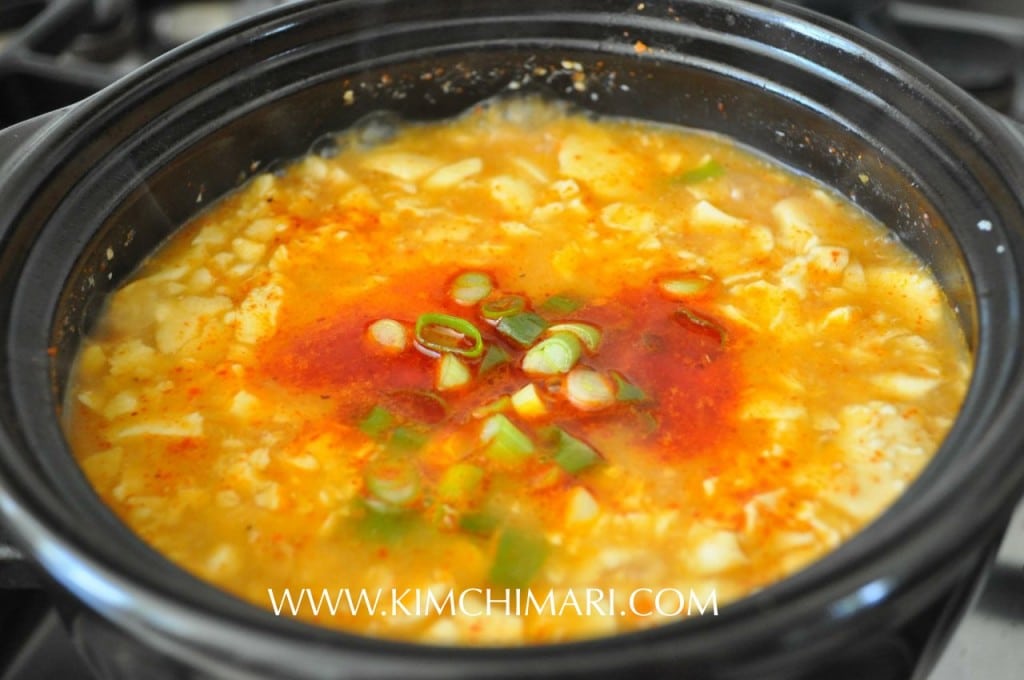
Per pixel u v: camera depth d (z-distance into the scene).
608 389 0.39
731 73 0.44
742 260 0.43
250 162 0.44
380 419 0.39
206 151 0.42
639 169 0.45
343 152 0.46
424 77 0.45
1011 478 0.32
